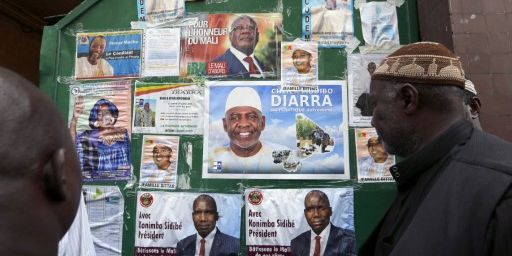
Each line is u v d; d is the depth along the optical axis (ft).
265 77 6.73
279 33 6.82
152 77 6.84
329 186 6.46
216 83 6.75
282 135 6.59
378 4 6.88
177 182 6.60
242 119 6.64
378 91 4.21
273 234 6.39
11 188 1.68
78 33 7.04
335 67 6.72
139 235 6.50
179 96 6.77
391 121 4.10
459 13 6.50
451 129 3.84
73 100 6.89
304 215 6.40
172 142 6.68
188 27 6.91
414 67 3.95
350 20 6.84
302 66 6.73
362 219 6.36
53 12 15.70
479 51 6.40
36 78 16.29
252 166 6.55
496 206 3.15
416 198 3.87
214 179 6.56
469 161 3.54
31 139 1.74
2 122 1.70
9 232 1.64
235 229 6.43
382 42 6.77
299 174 6.50
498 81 6.32
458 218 3.28
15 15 15.03
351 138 6.54
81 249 4.85
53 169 1.78
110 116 6.80
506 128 6.21
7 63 14.83
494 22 6.49
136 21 7.00
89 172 6.69
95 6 7.08
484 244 3.13
